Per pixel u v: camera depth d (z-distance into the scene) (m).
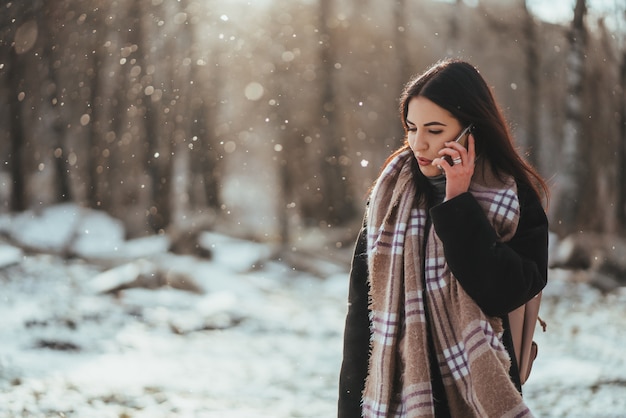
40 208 24.98
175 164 26.52
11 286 14.32
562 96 25.80
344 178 32.34
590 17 22.11
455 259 2.65
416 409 2.70
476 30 27.62
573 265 19.98
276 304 15.30
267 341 11.46
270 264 21.61
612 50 22.50
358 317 2.97
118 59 23.64
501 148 2.83
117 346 10.16
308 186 32.91
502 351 2.70
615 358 9.96
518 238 2.78
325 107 30.84
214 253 21.86
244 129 32.97
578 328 12.71
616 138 22.70
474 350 2.66
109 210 25.36
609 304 15.94
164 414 6.86
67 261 18.45
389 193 2.95
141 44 23.44
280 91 30.86
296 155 32.03
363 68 31.38
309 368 9.46
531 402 7.64
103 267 17.95
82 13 22.14
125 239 22.72
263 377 8.80
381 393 2.80
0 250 17.83
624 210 22.61
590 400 7.64
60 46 22.77
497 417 2.61
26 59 22.86
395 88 30.77
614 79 22.59
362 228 3.04
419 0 29.70
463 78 2.79
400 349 2.85
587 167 22.56
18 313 11.70
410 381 2.72
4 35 21.80
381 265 2.88
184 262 16.75
